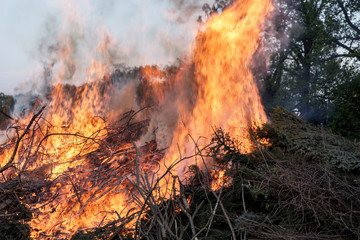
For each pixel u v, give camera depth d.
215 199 2.39
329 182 2.29
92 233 2.11
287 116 3.53
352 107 6.10
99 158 3.49
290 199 2.22
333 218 2.02
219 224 2.07
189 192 2.62
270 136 3.10
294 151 2.97
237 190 2.37
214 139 2.88
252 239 1.78
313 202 2.13
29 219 2.35
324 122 10.84
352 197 2.21
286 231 1.88
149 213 2.24
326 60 11.83
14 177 3.08
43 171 3.23
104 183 2.86
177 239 1.74
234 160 2.67
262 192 2.21
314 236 1.83
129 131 4.15
